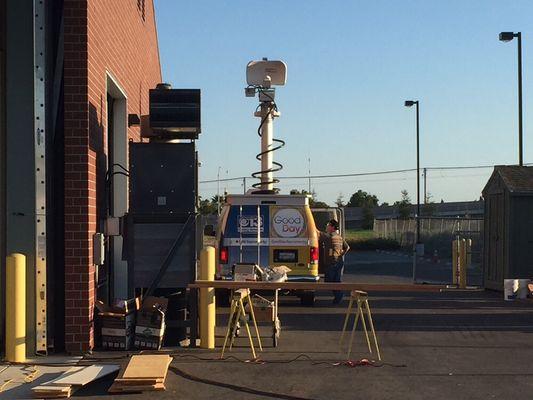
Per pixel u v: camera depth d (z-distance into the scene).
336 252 14.23
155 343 8.80
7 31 8.48
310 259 13.37
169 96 9.45
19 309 8.08
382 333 10.34
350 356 8.56
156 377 7.00
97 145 9.43
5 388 7.02
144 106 16.23
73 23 8.66
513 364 8.20
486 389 7.07
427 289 8.37
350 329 10.71
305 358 8.48
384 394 6.89
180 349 8.93
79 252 8.58
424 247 32.22
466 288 17.23
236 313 9.09
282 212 13.45
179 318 9.45
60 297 8.71
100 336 8.98
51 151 8.70
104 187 10.09
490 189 16.62
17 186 8.41
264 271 9.94
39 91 8.43
